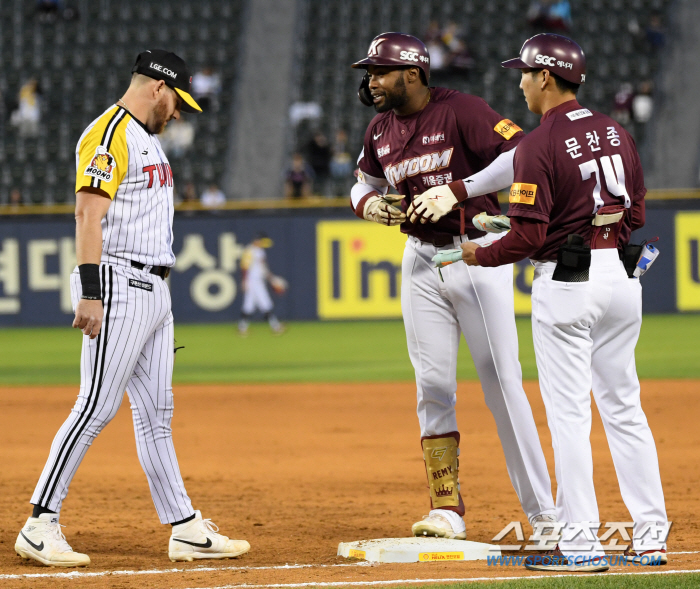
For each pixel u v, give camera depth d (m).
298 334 74.56
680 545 18.41
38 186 97.50
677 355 57.25
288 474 27.84
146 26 114.56
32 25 114.44
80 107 105.31
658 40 107.56
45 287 82.25
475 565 17.00
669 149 97.50
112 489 25.45
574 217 16.36
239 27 115.12
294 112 103.31
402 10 114.31
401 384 48.06
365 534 20.28
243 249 82.62
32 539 17.12
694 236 79.56
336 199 86.50
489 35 110.88
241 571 16.58
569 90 16.86
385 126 19.69
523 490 19.12
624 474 16.88
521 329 72.06
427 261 19.59
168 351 18.23
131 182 17.20
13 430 36.06
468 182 18.27
